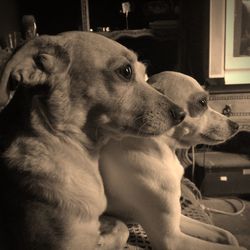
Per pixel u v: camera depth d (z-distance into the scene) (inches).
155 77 43.9
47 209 32.5
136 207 41.1
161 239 40.7
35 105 33.2
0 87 30.4
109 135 36.4
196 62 91.0
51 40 33.1
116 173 40.0
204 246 39.8
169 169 40.8
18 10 100.9
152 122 34.5
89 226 34.3
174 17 100.4
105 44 34.2
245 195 88.6
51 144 33.2
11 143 33.7
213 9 80.3
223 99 82.4
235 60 82.8
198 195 70.5
